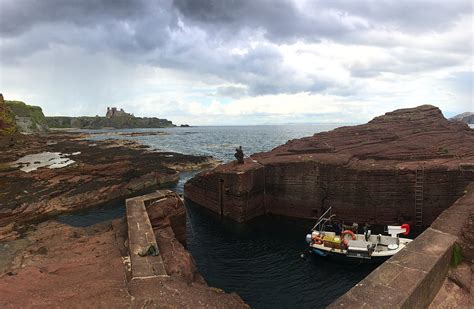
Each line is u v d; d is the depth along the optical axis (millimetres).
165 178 56781
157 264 15633
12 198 40000
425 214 32719
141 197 25625
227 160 80625
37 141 111188
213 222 36625
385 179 33562
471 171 30828
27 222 36000
